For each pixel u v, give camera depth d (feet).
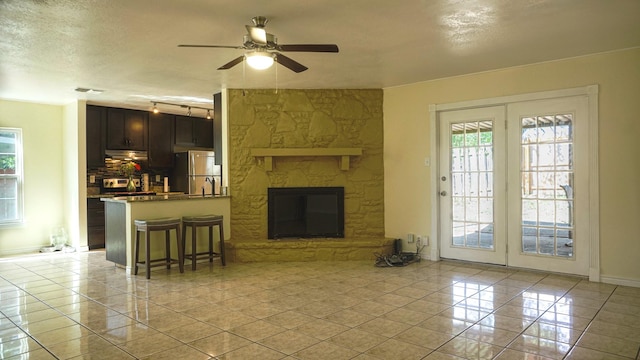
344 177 20.27
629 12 11.04
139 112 25.50
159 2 10.11
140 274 16.90
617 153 14.57
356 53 14.44
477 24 11.80
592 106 14.96
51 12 10.64
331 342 9.90
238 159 20.10
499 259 17.48
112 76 17.21
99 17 11.00
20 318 11.73
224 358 9.07
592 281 15.06
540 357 9.01
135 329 10.83
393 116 19.94
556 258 16.15
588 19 11.51
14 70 16.15
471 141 18.01
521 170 16.80
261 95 20.06
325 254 19.26
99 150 23.81
